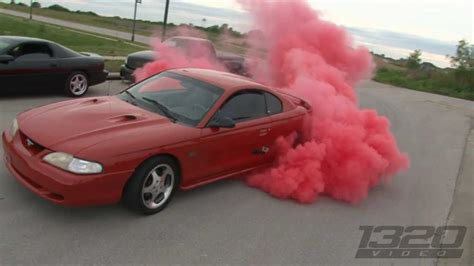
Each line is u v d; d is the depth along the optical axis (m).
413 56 33.22
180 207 4.71
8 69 8.29
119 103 4.91
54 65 9.04
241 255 3.94
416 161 7.97
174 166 4.51
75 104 4.78
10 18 33.72
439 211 5.62
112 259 3.58
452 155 8.79
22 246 3.58
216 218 4.58
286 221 4.77
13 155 4.10
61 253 3.56
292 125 5.86
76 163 3.74
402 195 6.08
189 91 5.11
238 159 5.22
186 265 3.65
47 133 4.01
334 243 4.44
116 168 3.91
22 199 4.33
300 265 3.93
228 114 5.03
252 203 5.09
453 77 27.20
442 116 14.28
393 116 12.80
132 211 4.40
